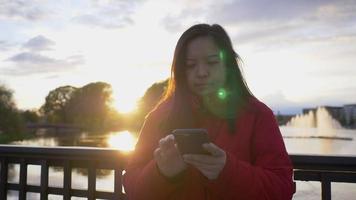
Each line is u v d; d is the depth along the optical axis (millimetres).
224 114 1395
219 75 1382
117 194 2387
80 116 102188
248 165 1232
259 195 1199
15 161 2730
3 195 2736
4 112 69500
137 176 1384
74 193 2541
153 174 1255
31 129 94125
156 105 1613
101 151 2379
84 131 100562
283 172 1316
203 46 1371
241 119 1397
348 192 2426
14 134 70750
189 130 1145
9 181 2848
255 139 1379
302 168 2084
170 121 1431
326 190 2078
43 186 2598
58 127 100000
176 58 1433
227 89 1418
